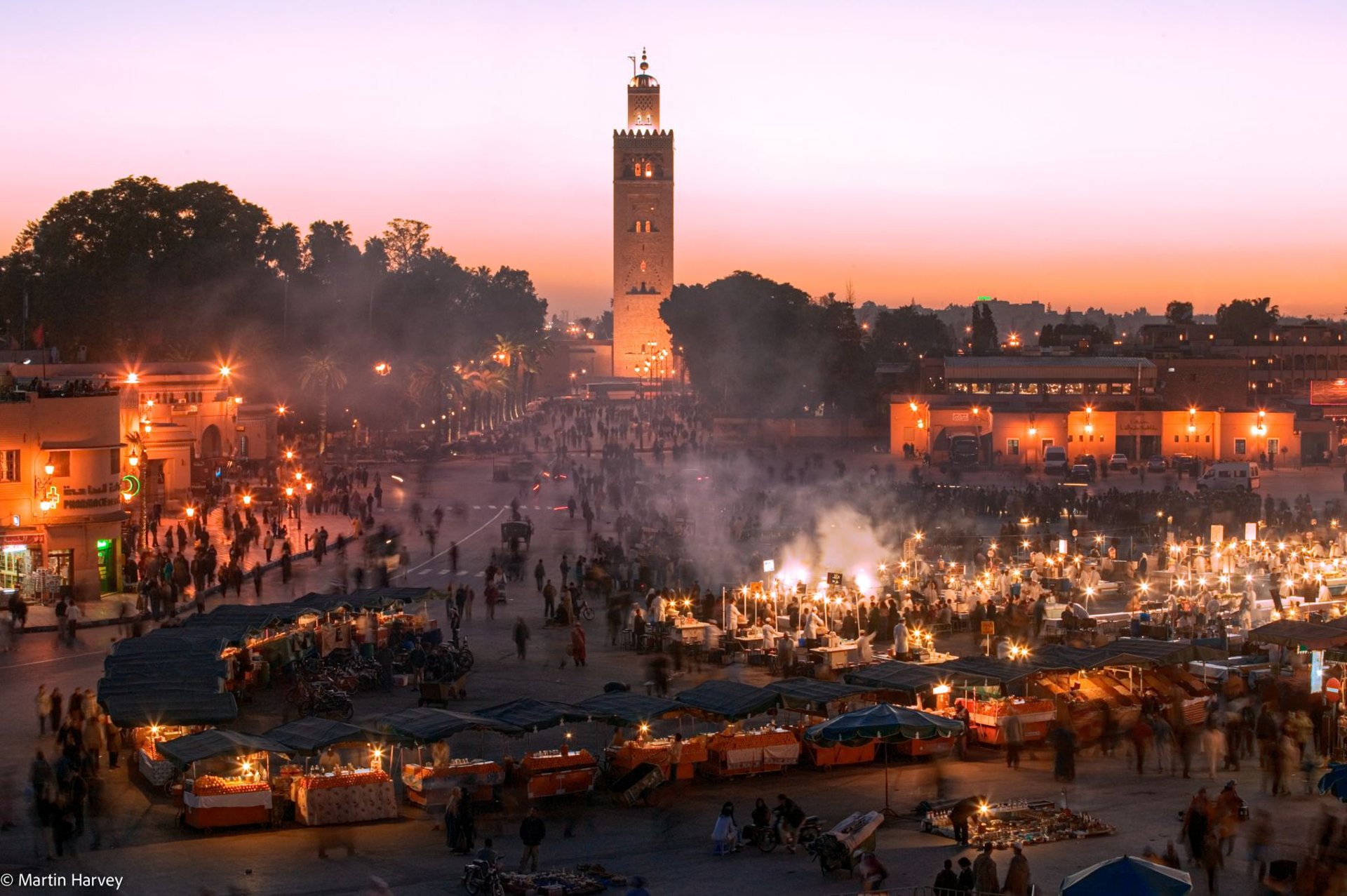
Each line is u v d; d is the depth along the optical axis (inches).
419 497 4247.0
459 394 6894.7
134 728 1368.1
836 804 1323.8
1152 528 3299.7
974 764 1467.8
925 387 6240.2
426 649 1904.5
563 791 1354.6
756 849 1198.3
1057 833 1190.3
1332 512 3597.4
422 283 6909.5
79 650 2025.1
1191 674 1715.1
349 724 1353.3
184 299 5831.7
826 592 2231.8
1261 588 2527.1
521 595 2615.7
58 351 4982.8
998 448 5516.7
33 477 2357.3
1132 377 5930.1
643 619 2113.7
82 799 1213.1
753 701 1439.5
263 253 6609.3
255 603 2453.2
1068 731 1400.1
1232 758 1444.4
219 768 1273.4
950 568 2583.7
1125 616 2233.0
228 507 3553.2
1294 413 5492.1
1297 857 1112.8
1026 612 2198.6
